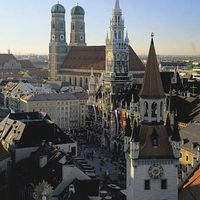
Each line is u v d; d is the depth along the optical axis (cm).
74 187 10125
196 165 8331
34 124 15038
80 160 14400
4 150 13525
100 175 17338
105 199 10581
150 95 7825
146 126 7862
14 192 13475
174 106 18888
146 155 7656
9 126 16212
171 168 7725
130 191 7894
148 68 7950
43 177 11719
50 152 12669
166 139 7812
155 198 7731
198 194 7475
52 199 10488
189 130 15850
